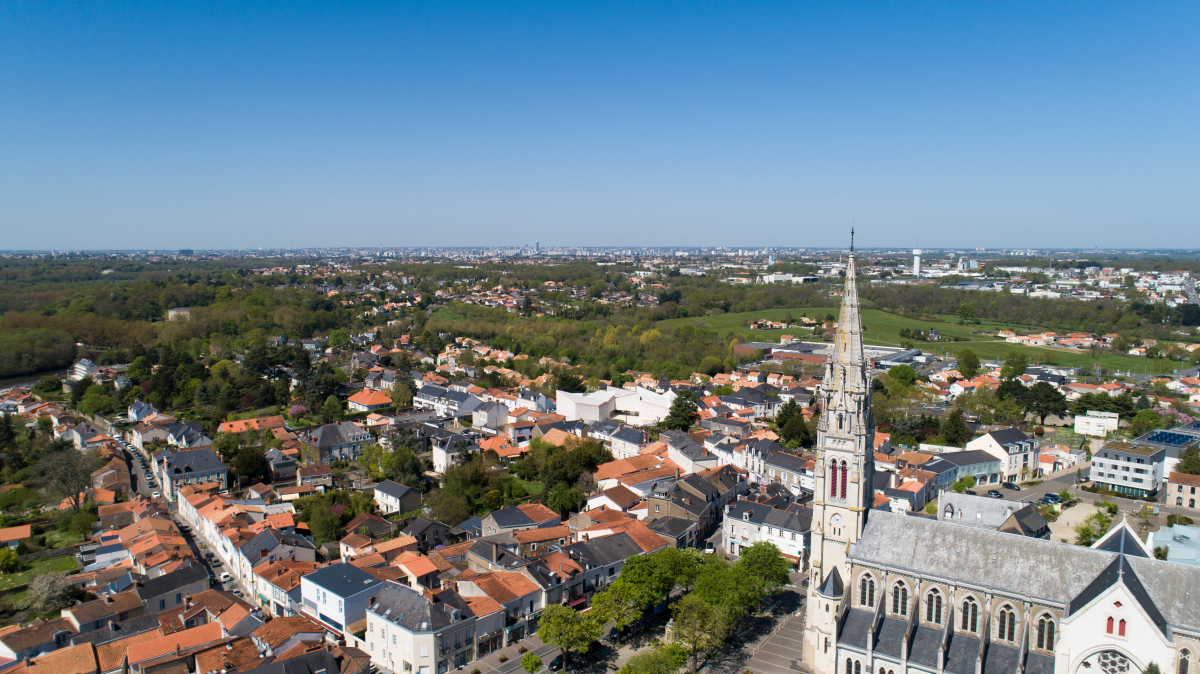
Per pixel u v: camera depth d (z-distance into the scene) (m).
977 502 158.88
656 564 131.75
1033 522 156.00
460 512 180.88
